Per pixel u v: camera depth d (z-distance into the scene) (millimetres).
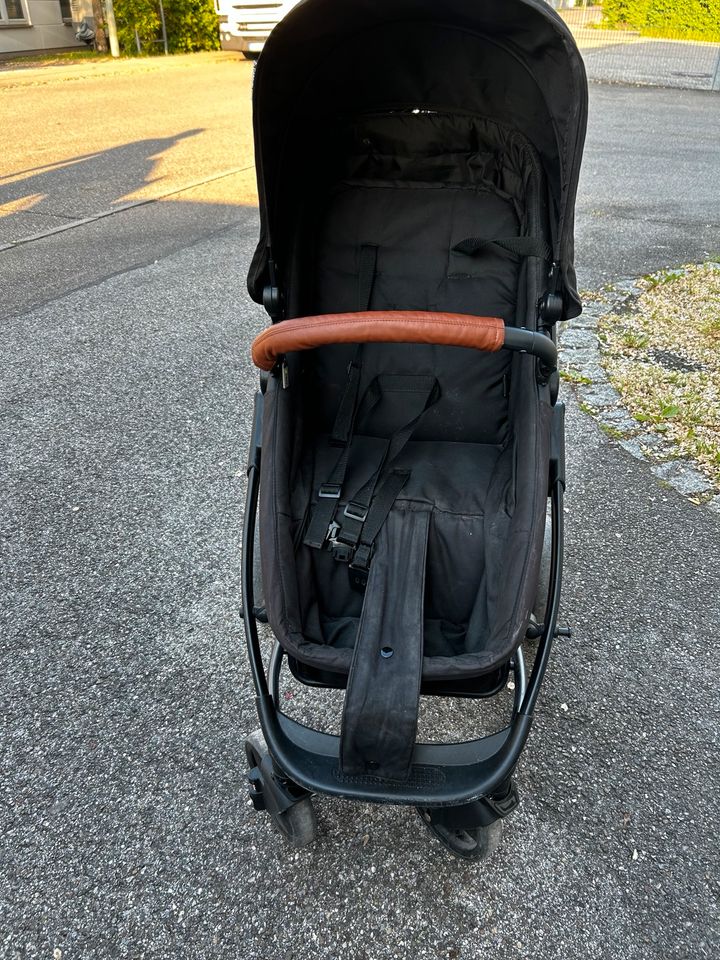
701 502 3639
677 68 16266
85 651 2883
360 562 2074
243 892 2160
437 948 2027
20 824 2322
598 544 3381
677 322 5297
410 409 2605
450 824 1996
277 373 2275
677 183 8523
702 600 3104
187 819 2348
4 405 4328
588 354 4891
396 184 2686
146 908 2123
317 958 2010
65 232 6871
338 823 2336
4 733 2584
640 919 2082
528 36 2109
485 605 2070
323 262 2680
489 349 1851
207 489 3713
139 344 5012
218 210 7426
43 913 2109
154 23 19438
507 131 2533
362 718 1718
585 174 8781
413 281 2658
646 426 4184
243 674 2809
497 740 1872
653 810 2359
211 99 12805
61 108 11977
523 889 2158
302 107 2424
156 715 2658
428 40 2375
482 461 2463
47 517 3520
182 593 3141
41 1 19562
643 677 2783
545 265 2449
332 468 2365
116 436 4086
